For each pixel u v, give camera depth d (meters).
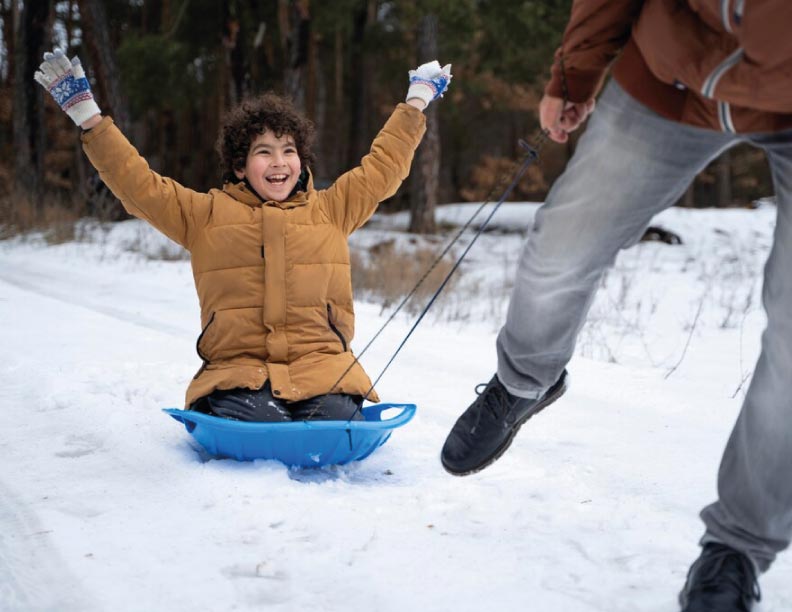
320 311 3.34
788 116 1.68
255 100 3.48
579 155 1.98
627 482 3.02
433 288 9.53
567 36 1.99
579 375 4.83
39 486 2.79
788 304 1.78
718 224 17.16
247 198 3.41
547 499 2.80
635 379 4.80
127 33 17.50
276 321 3.28
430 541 2.41
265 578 2.16
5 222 14.20
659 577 2.21
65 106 3.16
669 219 17.11
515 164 2.27
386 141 3.53
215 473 2.89
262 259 3.30
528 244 2.10
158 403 3.85
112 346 5.12
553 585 2.15
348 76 26.14
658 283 11.00
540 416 3.97
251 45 18.52
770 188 30.95
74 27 24.52
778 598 2.11
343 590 2.09
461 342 5.89
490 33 17.45
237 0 17.06
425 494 2.79
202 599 2.03
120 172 3.21
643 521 2.62
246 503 2.65
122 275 9.46
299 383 3.20
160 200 3.28
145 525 2.47
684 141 1.86
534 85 21.53
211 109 25.05
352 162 22.73
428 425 3.74
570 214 1.99
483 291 10.15
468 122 28.42
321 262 3.36
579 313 2.12
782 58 1.53
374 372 4.88
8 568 2.18
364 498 2.75
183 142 25.64
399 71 21.09
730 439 2.02
